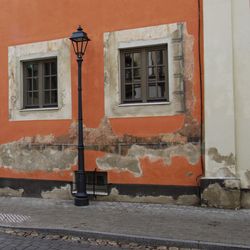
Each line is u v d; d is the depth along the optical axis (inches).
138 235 286.7
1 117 478.3
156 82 403.2
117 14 414.6
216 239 274.7
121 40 412.2
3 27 478.6
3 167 474.9
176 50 388.8
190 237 280.2
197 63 380.8
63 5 442.3
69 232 304.5
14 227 322.0
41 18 454.9
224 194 364.8
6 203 420.8
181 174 384.5
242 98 365.7
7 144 472.7
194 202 379.2
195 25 382.0
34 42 458.6
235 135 366.6
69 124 436.1
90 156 422.9
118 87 413.4
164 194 390.3
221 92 370.0
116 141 410.9
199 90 379.6
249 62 364.2
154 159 394.9
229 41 368.8
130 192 404.5
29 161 458.3
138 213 355.9
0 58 481.1
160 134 392.8
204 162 375.9
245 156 363.9
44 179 449.1
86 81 426.6
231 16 369.4
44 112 450.9
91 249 270.7
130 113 406.0
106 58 418.6
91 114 423.2
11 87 472.4
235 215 341.1
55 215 356.8
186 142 382.9
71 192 433.7
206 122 374.6
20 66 468.4
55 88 452.8
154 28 398.6
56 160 442.6
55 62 452.4
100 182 422.6
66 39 439.5
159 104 394.0
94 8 425.7
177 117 386.6
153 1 399.2
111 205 392.5
